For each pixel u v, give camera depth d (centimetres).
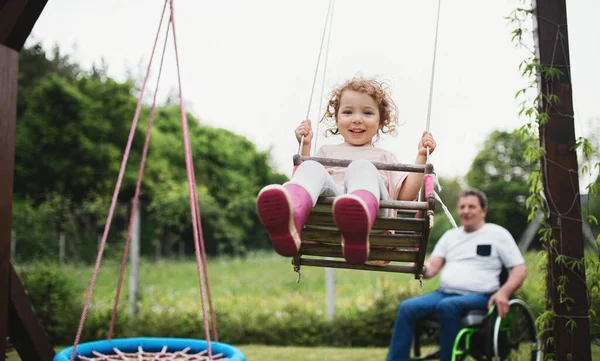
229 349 365
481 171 1619
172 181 2111
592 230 529
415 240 273
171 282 982
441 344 422
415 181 307
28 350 357
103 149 1948
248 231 1343
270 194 209
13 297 349
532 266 731
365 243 226
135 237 711
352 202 213
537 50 365
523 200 1337
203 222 1372
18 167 1841
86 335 648
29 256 811
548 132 362
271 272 1078
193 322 665
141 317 666
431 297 452
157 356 362
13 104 285
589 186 361
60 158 1905
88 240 925
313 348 639
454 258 467
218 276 1063
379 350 624
